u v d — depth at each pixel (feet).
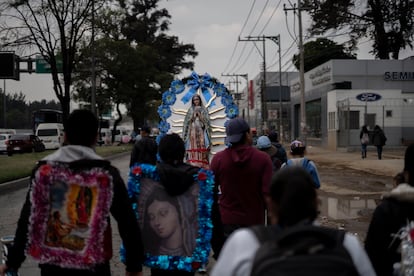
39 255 11.39
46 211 11.43
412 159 10.69
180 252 14.05
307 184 7.74
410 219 10.35
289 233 7.16
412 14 149.89
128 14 205.05
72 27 81.61
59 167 11.47
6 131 193.36
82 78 164.55
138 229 12.26
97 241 11.37
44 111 187.52
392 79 131.75
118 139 241.14
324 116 139.33
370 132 119.03
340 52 205.77
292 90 186.70
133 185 14.08
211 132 35.32
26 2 78.69
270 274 6.86
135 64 175.63
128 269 12.53
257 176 16.87
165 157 14.43
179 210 14.06
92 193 11.44
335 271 6.85
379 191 52.29
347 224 34.83
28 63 84.99
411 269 10.07
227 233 17.06
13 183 59.62
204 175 14.11
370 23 157.28
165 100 35.86
